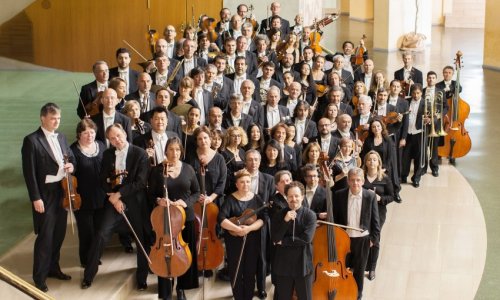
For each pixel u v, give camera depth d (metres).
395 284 9.70
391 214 11.83
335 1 37.78
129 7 18.20
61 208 8.15
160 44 11.79
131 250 9.12
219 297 8.73
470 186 13.09
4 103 14.20
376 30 26.39
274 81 12.52
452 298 9.41
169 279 8.24
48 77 17.25
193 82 10.28
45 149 7.95
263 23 16.69
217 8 18.61
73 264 8.75
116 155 8.14
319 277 8.34
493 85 20.77
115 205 8.08
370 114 12.12
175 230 7.78
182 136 9.36
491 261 10.38
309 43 16.14
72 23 18.11
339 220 8.84
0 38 17.91
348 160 9.95
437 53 25.72
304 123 10.91
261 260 8.67
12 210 9.94
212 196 8.61
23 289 5.81
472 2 32.94
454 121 13.90
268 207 8.34
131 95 10.12
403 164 13.09
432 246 10.77
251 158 8.63
